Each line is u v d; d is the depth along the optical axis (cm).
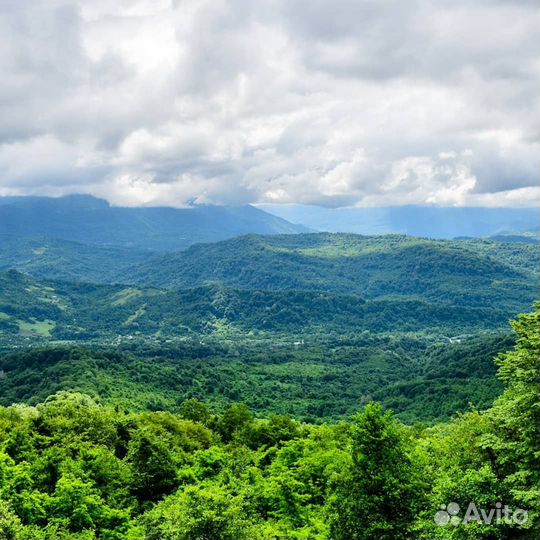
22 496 5100
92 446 7475
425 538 3556
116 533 5134
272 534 4353
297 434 8525
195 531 3731
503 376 3997
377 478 3741
